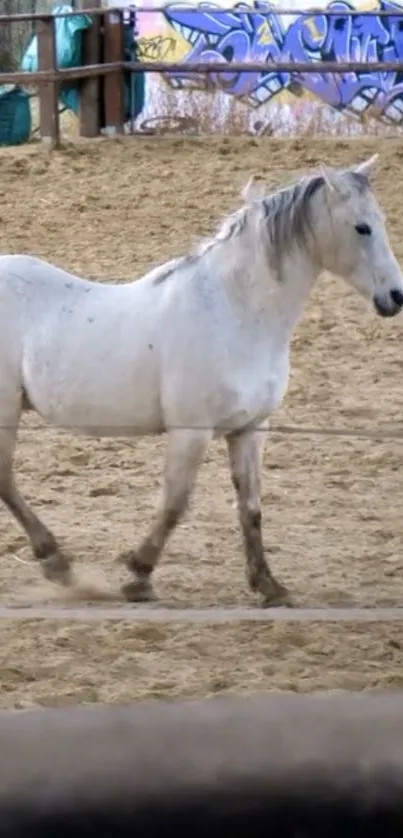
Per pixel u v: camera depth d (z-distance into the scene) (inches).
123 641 365.1
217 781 61.2
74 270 896.3
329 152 1245.1
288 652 360.8
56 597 412.2
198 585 425.7
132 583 410.3
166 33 1576.0
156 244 961.5
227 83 1435.8
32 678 332.2
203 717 65.0
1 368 417.7
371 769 61.9
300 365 737.0
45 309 416.2
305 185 399.5
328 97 1509.6
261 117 1449.3
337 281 906.7
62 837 60.0
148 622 378.6
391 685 328.5
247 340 401.1
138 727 64.0
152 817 60.5
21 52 1927.9
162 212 1045.2
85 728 64.0
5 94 1337.4
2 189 1109.7
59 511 507.5
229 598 411.8
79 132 1334.9
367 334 798.5
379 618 359.6
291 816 60.7
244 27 1568.7
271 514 510.0
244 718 64.9
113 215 1037.8
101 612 360.5
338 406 666.8
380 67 1354.6
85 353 406.9
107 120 1347.2
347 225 397.4
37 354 412.2
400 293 399.2
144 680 331.6
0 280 419.8
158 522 408.2
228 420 402.9
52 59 1241.4
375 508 521.7
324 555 461.4
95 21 1334.9
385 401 677.9
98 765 61.4
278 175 1152.8
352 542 478.3
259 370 403.2
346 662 353.1
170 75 1428.4
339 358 753.0
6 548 461.1
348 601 408.2
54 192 1102.4
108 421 411.8
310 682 327.6
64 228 1003.3
